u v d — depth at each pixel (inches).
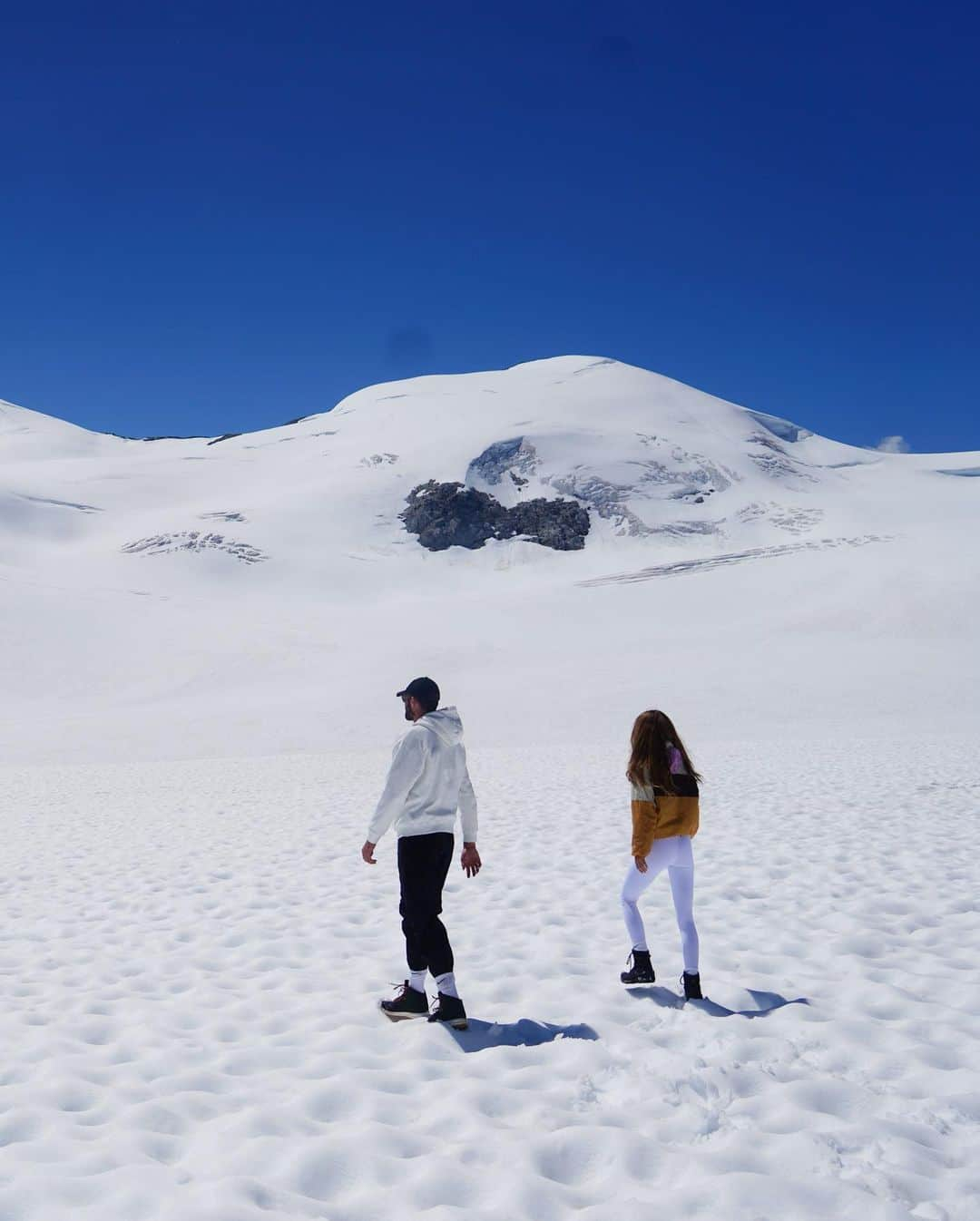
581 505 4877.0
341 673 2011.6
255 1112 146.6
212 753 1298.0
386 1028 190.5
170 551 4099.4
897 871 324.5
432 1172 127.8
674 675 1761.8
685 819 210.5
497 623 2556.6
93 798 697.0
